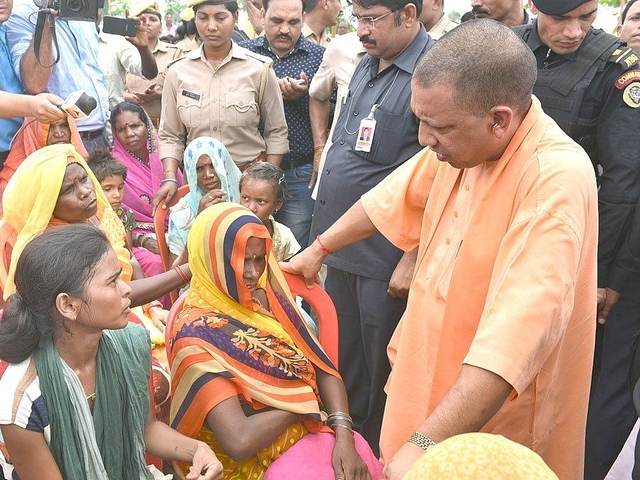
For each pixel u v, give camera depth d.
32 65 3.75
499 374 1.70
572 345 2.10
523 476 0.90
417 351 2.23
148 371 2.10
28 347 1.86
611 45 2.96
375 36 3.27
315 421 2.46
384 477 1.64
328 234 2.59
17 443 1.86
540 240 1.82
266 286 2.54
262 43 5.09
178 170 4.63
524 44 1.86
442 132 1.86
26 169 2.70
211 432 2.43
